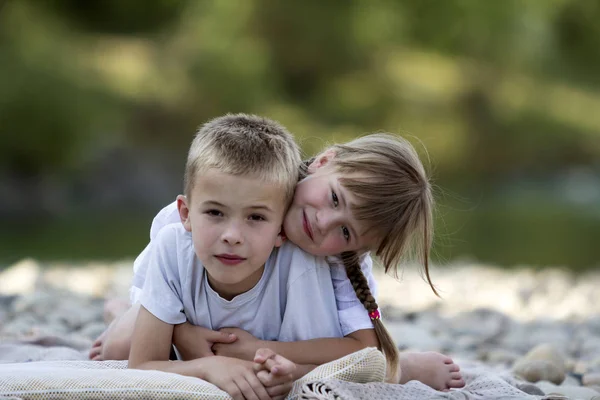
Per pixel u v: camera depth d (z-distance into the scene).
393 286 8.25
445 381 3.43
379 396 2.81
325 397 2.68
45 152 19.02
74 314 5.44
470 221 19.16
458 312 6.36
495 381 3.26
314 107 24.00
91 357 3.65
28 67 19.20
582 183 25.41
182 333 3.07
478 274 10.22
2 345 3.83
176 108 21.47
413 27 25.89
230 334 3.06
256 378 2.83
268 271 3.08
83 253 13.35
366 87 24.33
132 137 20.88
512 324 5.93
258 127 3.04
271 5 23.86
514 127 25.00
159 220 3.51
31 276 7.80
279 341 3.08
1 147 18.73
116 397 2.66
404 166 3.15
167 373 2.79
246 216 2.87
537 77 27.00
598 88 28.11
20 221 17.94
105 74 21.00
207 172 2.87
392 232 3.14
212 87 21.86
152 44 23.16
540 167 25.41
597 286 9.30
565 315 6.74
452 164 23.91
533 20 27.00
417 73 25.14
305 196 3.05
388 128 23.88
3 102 18.62
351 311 3.16
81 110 19.44
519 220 19.55
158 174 20.73
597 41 29.66
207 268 2.93
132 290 3.64
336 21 24.52
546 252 14.91
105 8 24.34
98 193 19.97
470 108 25.06
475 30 25.77
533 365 3.92
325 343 3.08
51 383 2.67
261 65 22.73
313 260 3.12
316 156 3.29
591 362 4.47
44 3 22.56
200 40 22.70
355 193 3.03
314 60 24.47
